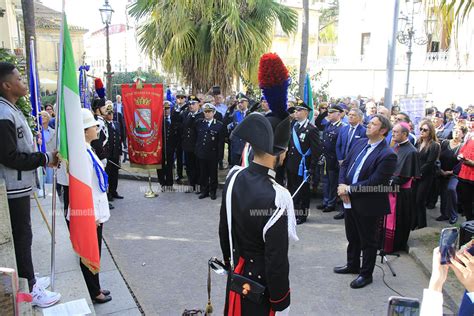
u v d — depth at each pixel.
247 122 2.34
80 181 3.38
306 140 6.48
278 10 10.72
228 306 2.52
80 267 4.01
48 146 7.57
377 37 21.58
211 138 7.84
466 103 17.92
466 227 2.57
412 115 9.32
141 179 9.66
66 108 3.29
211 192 8.05
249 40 9.95
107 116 7.56
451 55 18.09
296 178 6.64
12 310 2.09
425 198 6.05
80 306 3.29
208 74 10.33
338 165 7.05
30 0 6.66
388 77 8.12
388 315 1.63
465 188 6.07
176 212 7.20
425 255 5.03
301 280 4.61
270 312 2.39
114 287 4.32
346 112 8.77
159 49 10.67
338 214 6.89
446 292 4.07
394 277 4.67
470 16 5.11
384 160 4.13
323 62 24.38
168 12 10.06
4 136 2.86
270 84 2.46
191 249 5.50
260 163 2.36
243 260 2.42
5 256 2.54
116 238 5.91
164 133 8.34
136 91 7.98
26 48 6.76
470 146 5.95
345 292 4.33
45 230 5.04
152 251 5.43
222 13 9.99
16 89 3.03
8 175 3.03
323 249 5.53
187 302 4.12
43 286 3.60
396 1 7.81
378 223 4.38
